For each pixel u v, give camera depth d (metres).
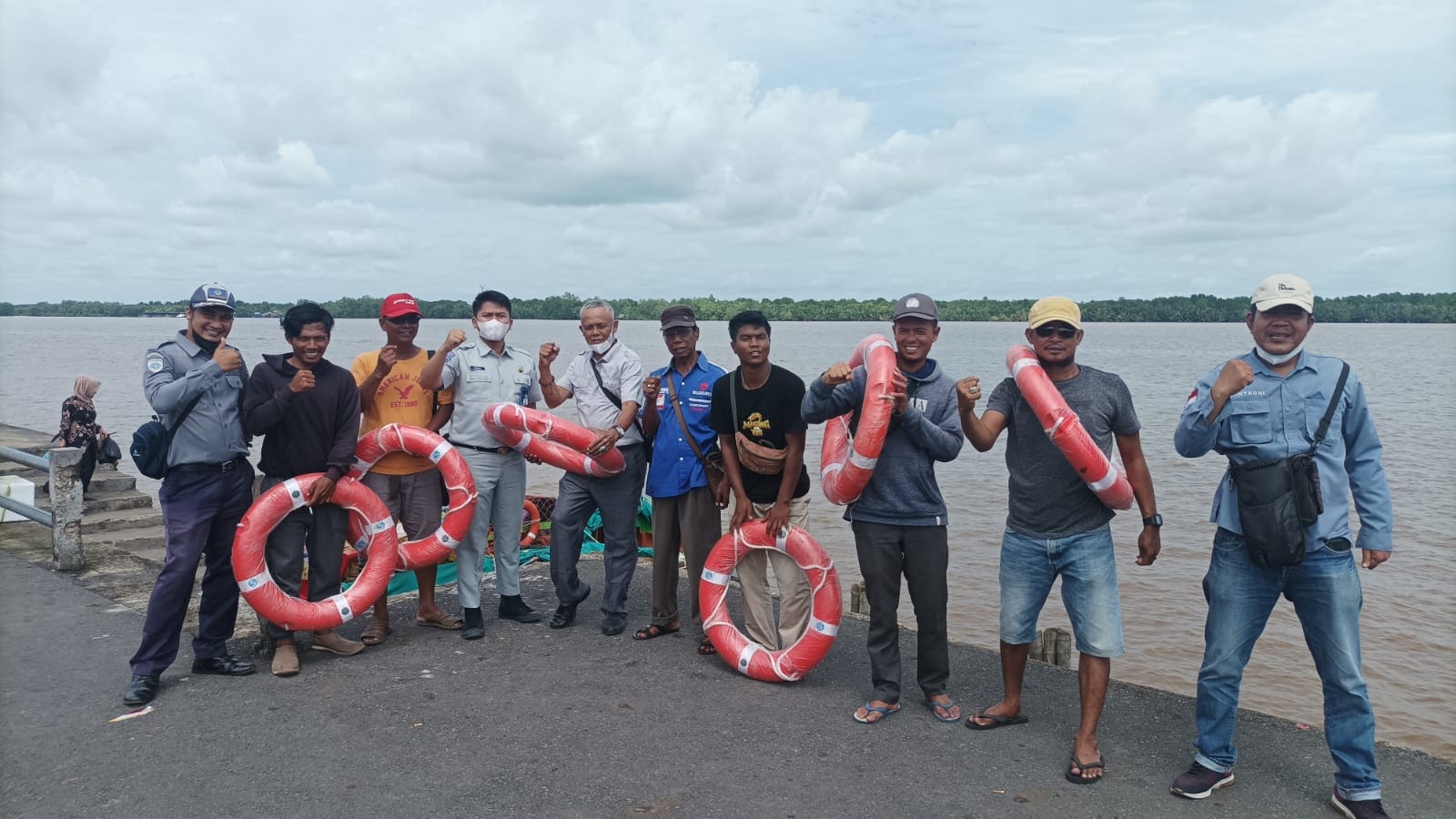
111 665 4.96
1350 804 3.45
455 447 5.54
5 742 4.04
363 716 4.33
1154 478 18.41
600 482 5.56
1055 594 10.84
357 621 5.91
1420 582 11.24
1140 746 4.09
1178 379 47.03
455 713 4.38
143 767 3.80
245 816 3.42
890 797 3.60
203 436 4.61
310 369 4.99
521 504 5.85
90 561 7.25
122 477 10.09
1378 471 3.53
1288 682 8.37
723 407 5.01
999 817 3.46
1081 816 3.47
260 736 4.11
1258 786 3.73
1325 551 3.49
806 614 5.09
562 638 5.55
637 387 5.54
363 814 3.45
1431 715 7.68
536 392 5.90
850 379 4.50
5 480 8.73
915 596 4.39
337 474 5.03
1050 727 4.29
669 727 4.24
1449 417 30.00
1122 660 8.71
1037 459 4.03
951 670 5.05
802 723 4.30
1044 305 4.00
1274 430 3.56
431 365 5.38
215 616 4.81
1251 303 3.63
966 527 13.83
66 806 3.49
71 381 41.28
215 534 4.78
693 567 5.52
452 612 6.10
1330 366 3.57
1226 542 3.69
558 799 3.56
